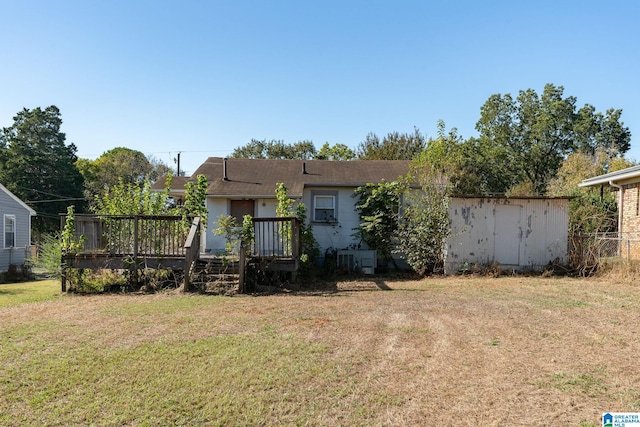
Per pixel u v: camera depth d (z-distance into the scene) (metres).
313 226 15.81
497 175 34.56
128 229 10.43
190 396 3.85
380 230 14.48
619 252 12.49
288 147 42.09
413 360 4.75
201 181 12.71
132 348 5.20
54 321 6.73
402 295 9.23
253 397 3.83
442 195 13.19
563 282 10.86
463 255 13.03
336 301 8.47
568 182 27.28
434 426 3.31
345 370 4.46
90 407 3.64
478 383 4.09
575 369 4.40
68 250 10.19
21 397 3.84
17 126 38.78
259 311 7.43
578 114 36.56
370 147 33.69
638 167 12.45
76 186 40.72
